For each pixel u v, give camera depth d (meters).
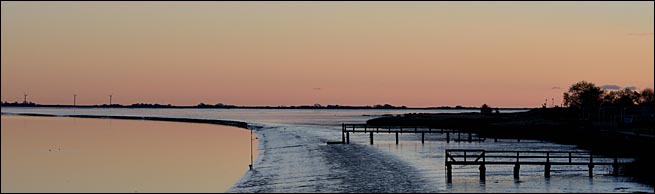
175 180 63.34
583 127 113.31
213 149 103.19
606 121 125.06
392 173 59.38
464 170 60.44
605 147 83.69
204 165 77.31
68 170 74.06
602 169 60.03
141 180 63.94
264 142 116.69
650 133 89.81
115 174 69.38
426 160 71.19
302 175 59.66
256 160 79.12
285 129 165.50
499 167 62.25
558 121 138.75
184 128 186.75
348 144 98.50
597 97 178.25
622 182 52.47
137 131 165.50
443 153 80.56
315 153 82.75
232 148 105.00
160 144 116.31
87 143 119.00
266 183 55.22
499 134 119.19
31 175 69.12
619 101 168.88
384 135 125.50
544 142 103.88
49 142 120.38
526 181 53.25
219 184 59.81
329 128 168.50
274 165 70.19
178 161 83.12
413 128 151.50
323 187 51.66
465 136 120.69
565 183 52.12
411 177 56.41
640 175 55.38
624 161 65.81
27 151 100.75
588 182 52.59
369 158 73.88
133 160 85.56
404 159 72.38
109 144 116.62
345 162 69.75
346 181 54.62
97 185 60.66
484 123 149.00
